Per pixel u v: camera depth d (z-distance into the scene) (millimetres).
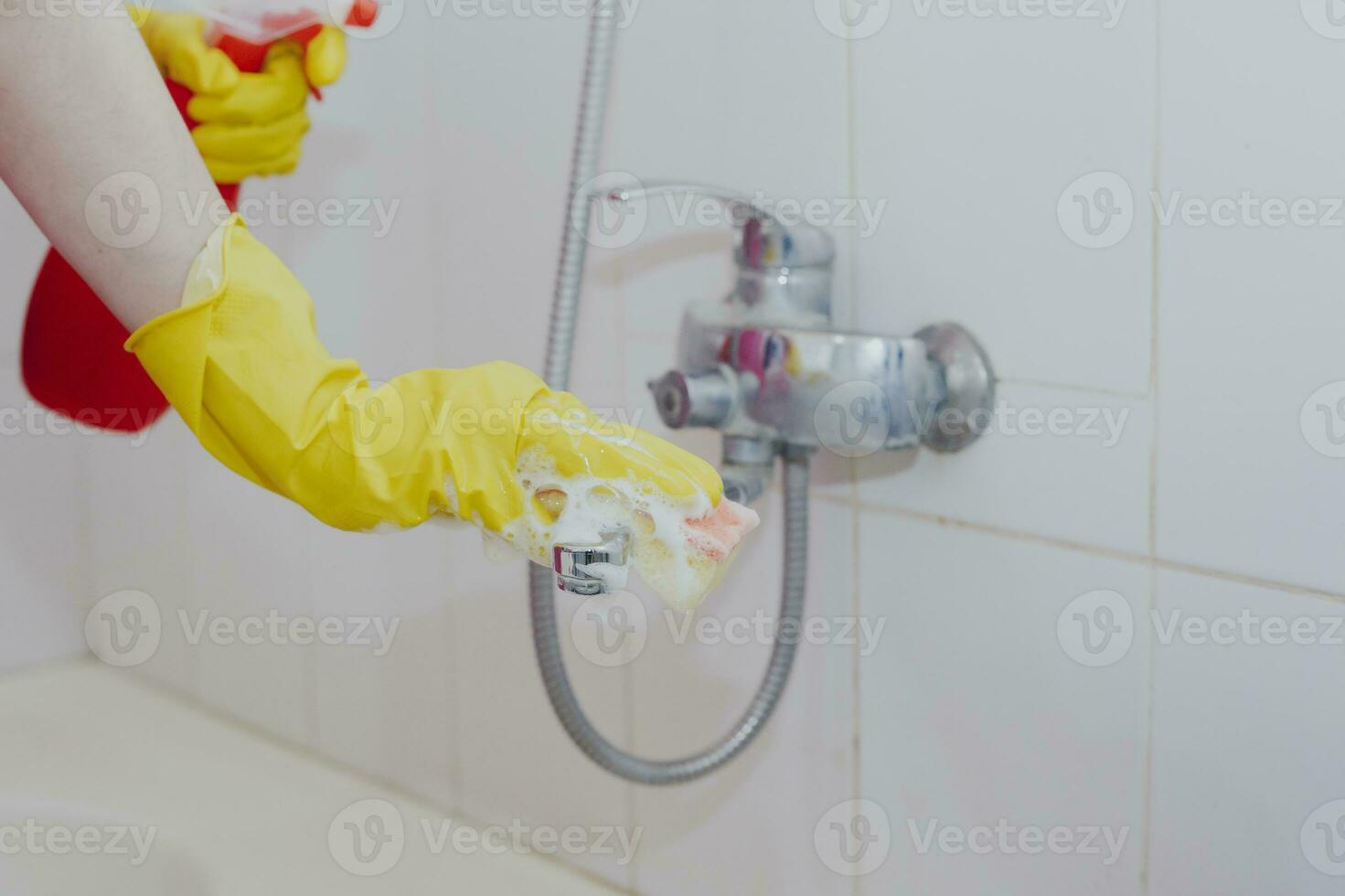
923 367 731
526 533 574
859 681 838
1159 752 711
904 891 837
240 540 1241
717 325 759
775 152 813
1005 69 708
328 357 601
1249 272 643
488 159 969
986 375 741
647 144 879
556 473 567
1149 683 709
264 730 1263
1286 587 654
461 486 570
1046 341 717
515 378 590
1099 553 717
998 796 782
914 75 744
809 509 846
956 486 770
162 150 571
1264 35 620
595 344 936
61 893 1107
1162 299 673
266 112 831
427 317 1035
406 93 1012
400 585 1111
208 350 574
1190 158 652
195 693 1329
